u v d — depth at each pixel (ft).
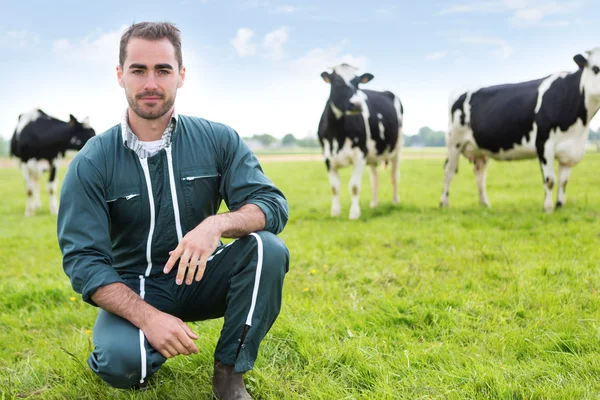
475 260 15.51
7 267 18.16
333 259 16.62
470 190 37.42
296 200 34.78
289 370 8.70
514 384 7.77
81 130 34.94
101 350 6.72
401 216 25.32
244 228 7.25
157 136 7.61
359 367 8.59
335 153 26.37
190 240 6.86
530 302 11.62
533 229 20.24
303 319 10.58
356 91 25.36
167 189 7.53
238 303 7.22
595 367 8.29
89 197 7.20
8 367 9.12
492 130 25.86
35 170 33.76
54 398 8.04
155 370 6.88
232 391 7.36
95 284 6.75
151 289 7.68
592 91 22.27
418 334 10.20
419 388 7.84
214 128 8.04
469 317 10.81
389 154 29.04
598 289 12.39
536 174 46.85
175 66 7.38
